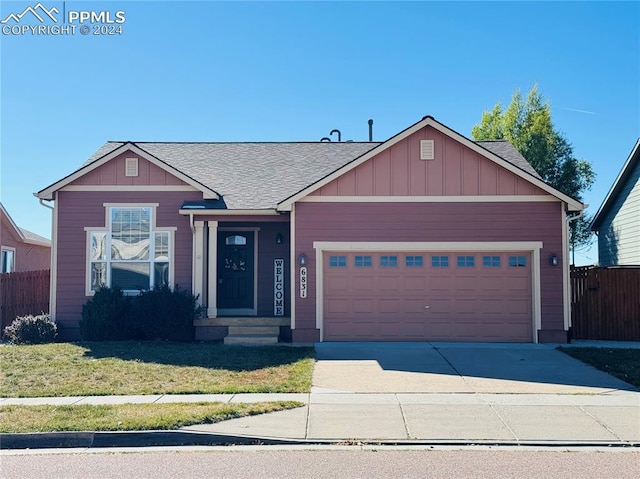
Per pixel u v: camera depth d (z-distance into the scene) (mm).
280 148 20297
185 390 10195
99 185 16672
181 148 20188
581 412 8930
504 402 9484
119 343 14961
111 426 7996
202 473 6520
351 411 8961
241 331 15844
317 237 15500
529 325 15383
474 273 15500
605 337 16312
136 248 16594
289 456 7137
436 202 15453
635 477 6375
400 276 15555
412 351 13883
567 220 15453
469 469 6633
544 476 6410
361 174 15539
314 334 15375
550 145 32938
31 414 8672
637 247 21172
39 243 27344
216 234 16547
